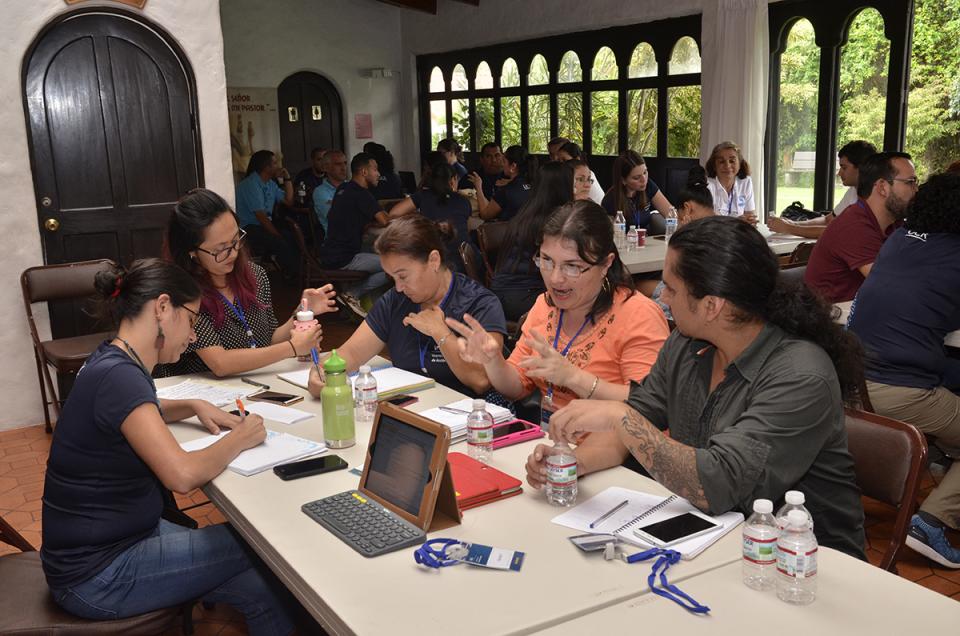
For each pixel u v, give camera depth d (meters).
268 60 10.90
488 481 1.81
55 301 4.49
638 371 2.24
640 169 5.96
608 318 2.34
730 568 1.48
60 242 4.60
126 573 1.86
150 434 1.84
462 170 9.63
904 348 2.89
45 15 4.34
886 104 5.95
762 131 6.80
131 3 4.53
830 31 6.27
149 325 1.94
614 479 1.90
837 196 6.48
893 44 5.83
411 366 2.81
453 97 11.11
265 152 8.32
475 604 1.37
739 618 1.31
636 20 8.00
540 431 2.19
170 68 4.71
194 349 2.81
